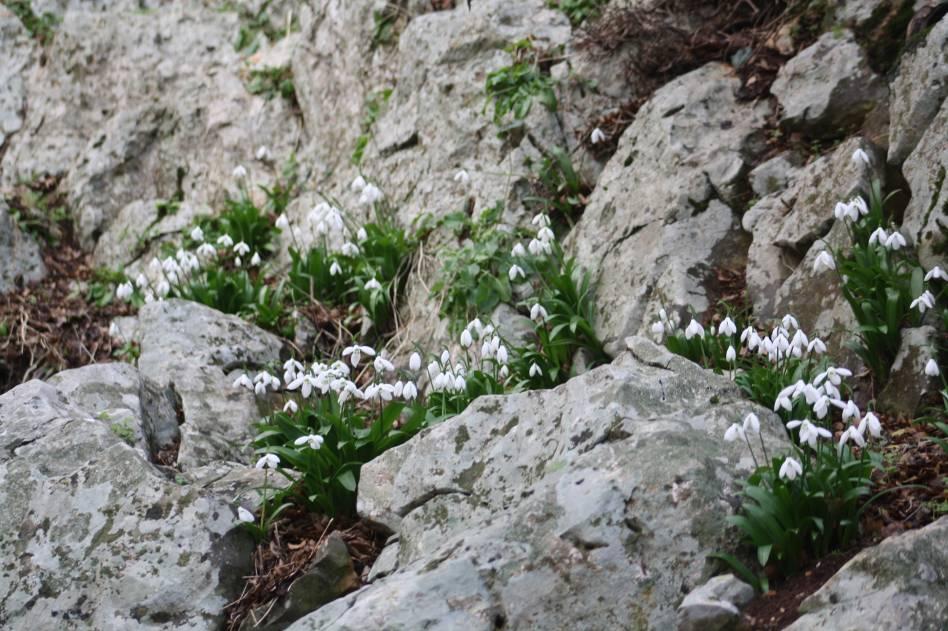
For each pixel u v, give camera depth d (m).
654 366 2.30
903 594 1.95
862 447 2.11
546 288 2.69
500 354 2.48
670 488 2.09
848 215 2.37
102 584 2.24
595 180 2.93
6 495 2.32
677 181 2.70
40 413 2.43
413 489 2.26
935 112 2.49
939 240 2.38
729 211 2.66
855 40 2.70
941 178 2.40
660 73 2.96
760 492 2.07
